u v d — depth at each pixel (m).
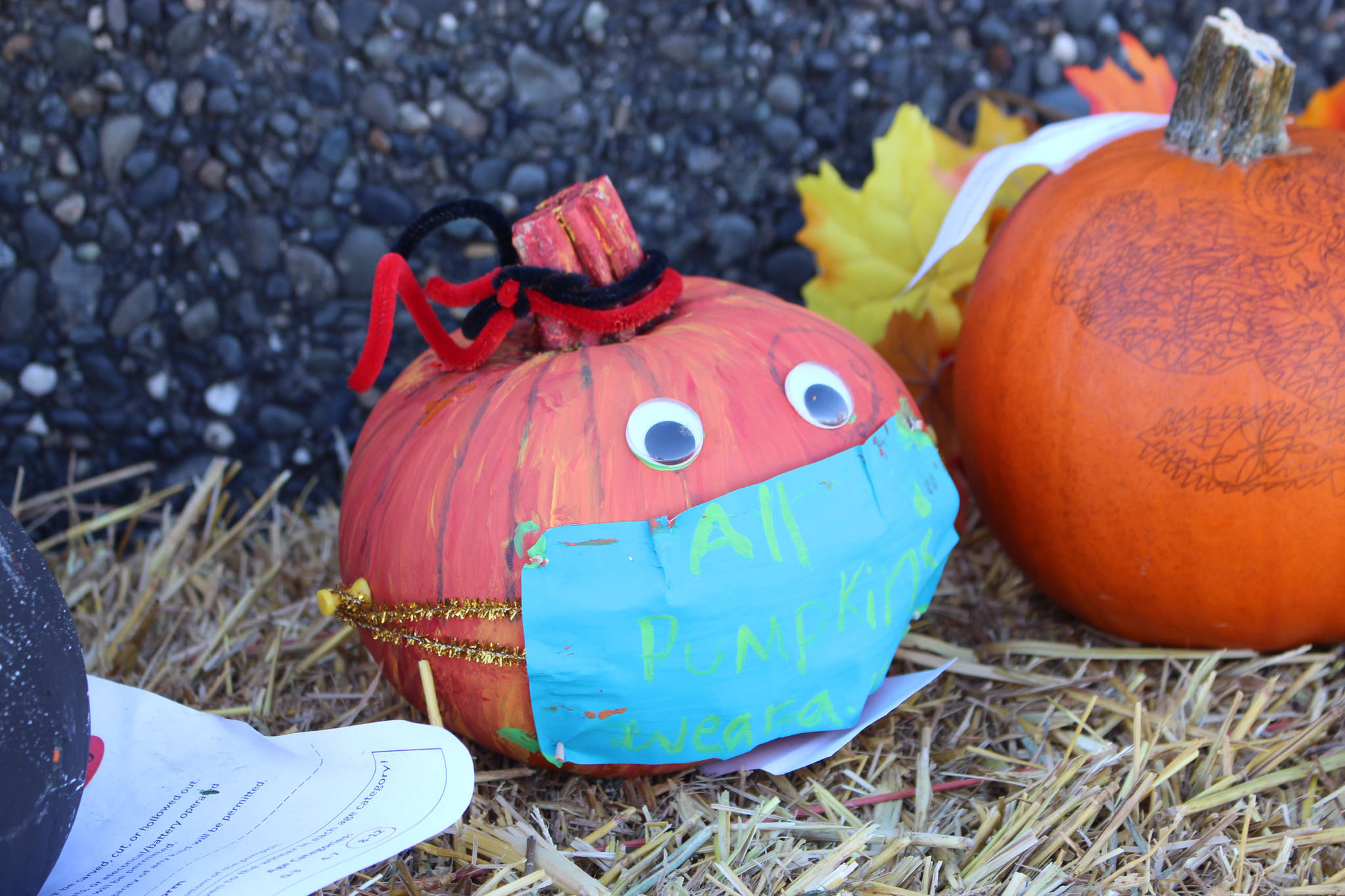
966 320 0.91
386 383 1.04
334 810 0.78
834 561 0.79
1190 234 0.85
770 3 1.03
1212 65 0.86
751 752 0.83
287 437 1.04
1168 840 0.82
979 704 0.88
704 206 1.05
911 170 1.01
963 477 1.00
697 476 0.79
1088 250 0.86
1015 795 0.83
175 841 0.77
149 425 1.02
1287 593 0.86
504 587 0.79
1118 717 0.88
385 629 0.82
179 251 1.01
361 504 0.83
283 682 0.90
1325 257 0.83
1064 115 1.05
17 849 0.72
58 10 0.97
